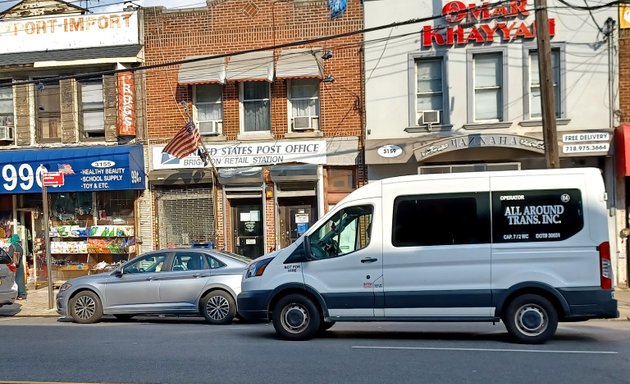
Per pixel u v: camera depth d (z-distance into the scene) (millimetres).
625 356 8789
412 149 17250
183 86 18906
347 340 10391
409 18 17625
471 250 9680
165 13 18953
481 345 9742
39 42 19453
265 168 18484
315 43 18219
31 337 11453
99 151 18562
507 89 17109
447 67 17359
